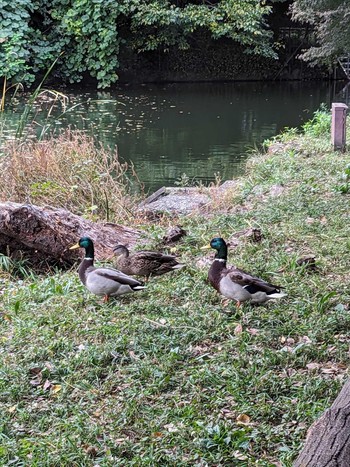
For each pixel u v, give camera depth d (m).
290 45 27.56
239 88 25.61
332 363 5.66
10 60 22.89
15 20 23.38
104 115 19.50
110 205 9.46
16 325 6.29
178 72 26.84
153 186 12.20
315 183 9.70
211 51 27.00
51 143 9.97
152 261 6.92
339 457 4.01
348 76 27.34
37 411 5.31
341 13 15.68
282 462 4.75
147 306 6.44
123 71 26.22
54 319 6.31
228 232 8.10
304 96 23.75
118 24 25.66
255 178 10.73
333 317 6.11
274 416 5.15
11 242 7.73
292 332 6.01
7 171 9.33
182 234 8.05
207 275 6.85
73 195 9.33
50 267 7.75
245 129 17.86
